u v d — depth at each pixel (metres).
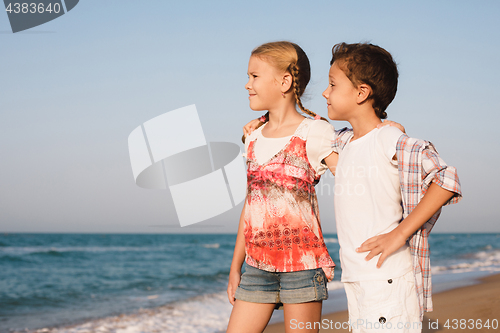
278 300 1.73
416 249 1.43
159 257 23.81
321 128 1.71
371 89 1.52
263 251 1.73
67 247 32.28
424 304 1.42
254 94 1.81
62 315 7.40
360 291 1.41
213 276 14.38
